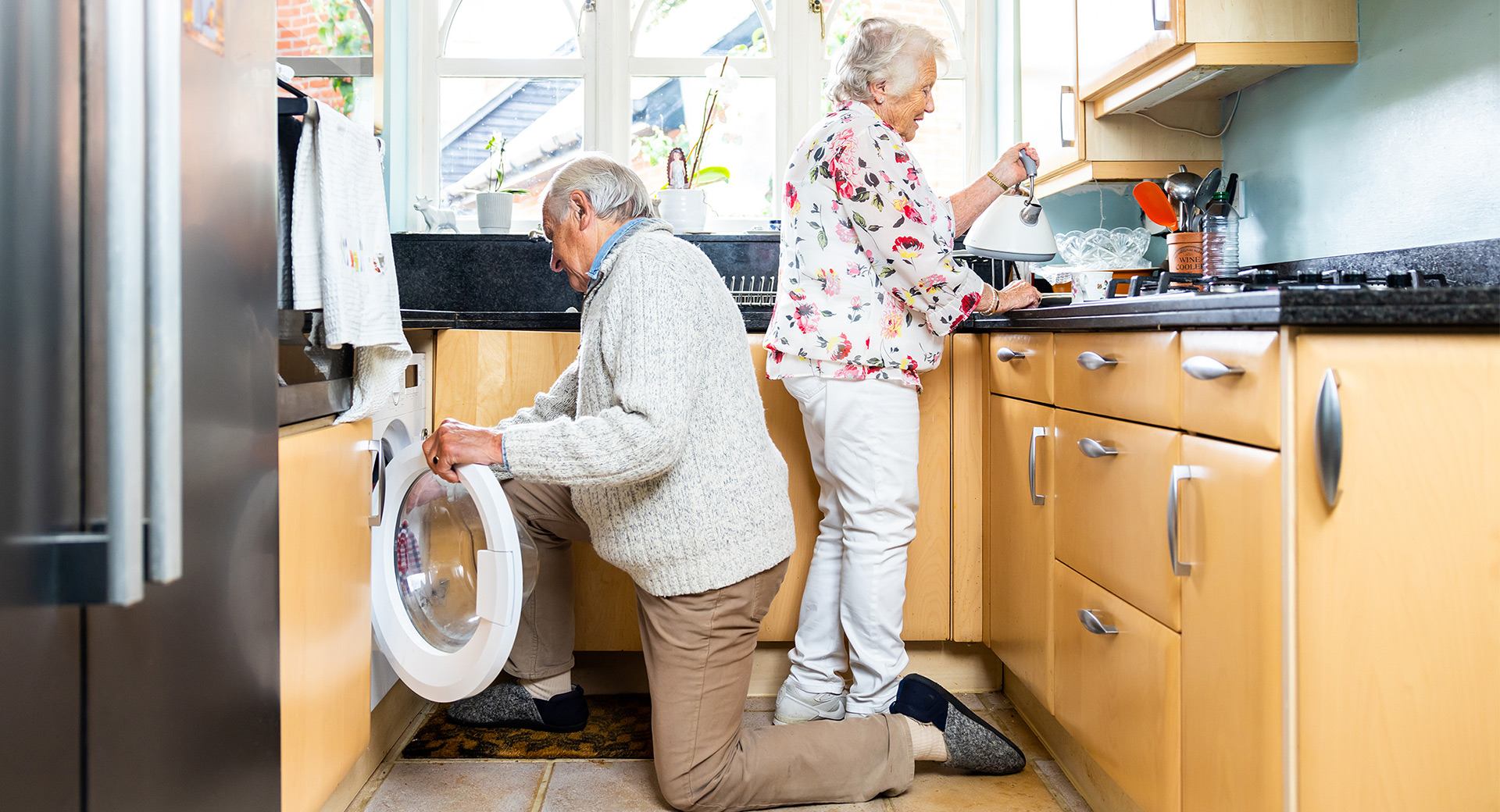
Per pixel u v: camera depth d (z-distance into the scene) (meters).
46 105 0.63
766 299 2.70
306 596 1.25
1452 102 1.52
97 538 0.65
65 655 0.66
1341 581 0.94
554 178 1.53
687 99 3.04
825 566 1.90
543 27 3.04
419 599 1.69
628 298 1.39
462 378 2.04
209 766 0.85
